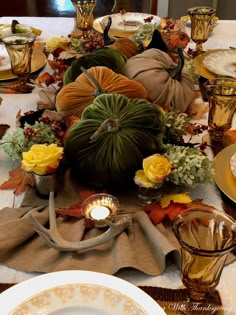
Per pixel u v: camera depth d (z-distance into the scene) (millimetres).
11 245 618
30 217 628
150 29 1254
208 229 562
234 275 604
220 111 884
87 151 732
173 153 725
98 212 665
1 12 2367
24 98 1100
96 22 1531
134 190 758
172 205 695
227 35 1488
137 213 682
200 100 1089
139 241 641
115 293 506
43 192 731
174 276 601
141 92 879
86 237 652
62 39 1270
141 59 982
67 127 854
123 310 492
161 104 946
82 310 499
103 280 528
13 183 770
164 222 684
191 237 563
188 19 1563
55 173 727
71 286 514
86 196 724
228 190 742
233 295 575
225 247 529
